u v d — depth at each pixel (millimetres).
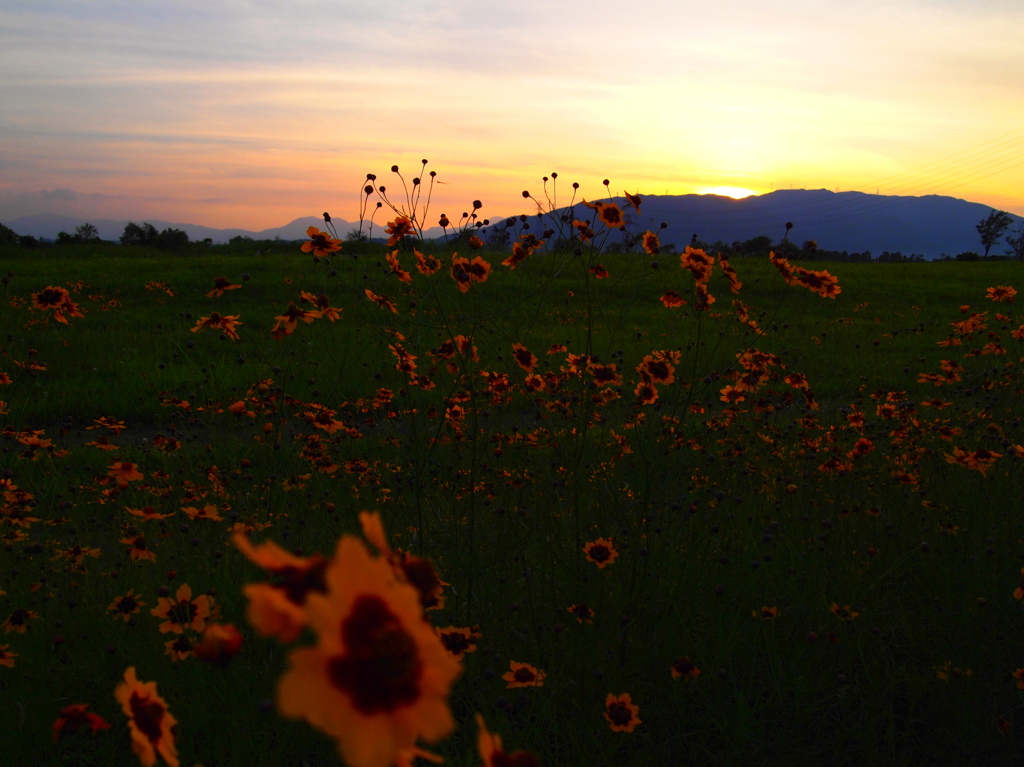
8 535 3344
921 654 2893
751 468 4277
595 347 8773
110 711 2373
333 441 4758
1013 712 2580
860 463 4418
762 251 35781
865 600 3062
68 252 33219
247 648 2648
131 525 3742
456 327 4352
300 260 23422
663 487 3406
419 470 3350
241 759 2062
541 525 3668
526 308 11117
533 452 4402
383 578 676
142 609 2873
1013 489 3896
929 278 28125
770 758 2400
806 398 5328
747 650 2795
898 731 2568
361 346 6688
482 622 2967
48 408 7398
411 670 646
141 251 34562
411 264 4211
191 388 8078
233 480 4184
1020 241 98938
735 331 10273
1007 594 2969
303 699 611
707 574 3166
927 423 5121
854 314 17531
